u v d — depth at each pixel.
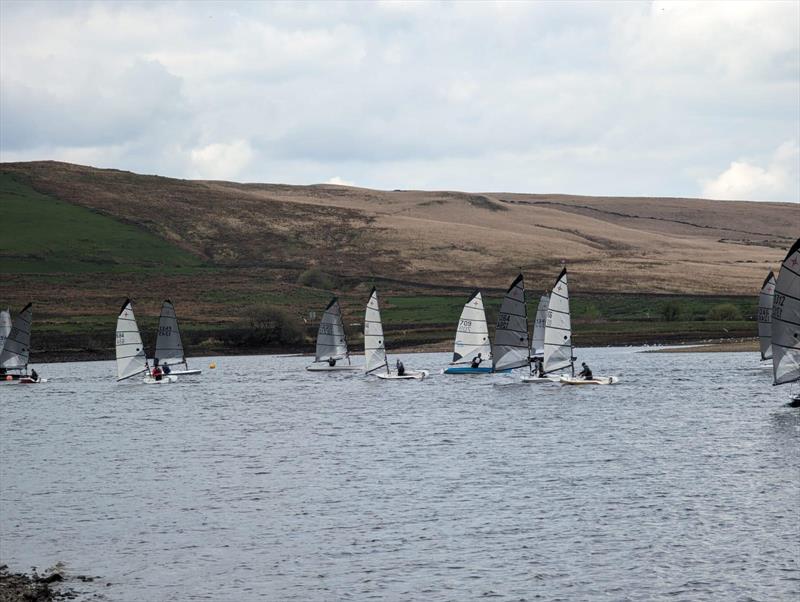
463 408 115.06
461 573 49.34
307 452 86.25
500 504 62.81
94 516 62.78
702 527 55.88
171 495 68.69
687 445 82.38
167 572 50.53
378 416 110.44
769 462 73.50
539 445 85.44
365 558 52.19
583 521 57.97
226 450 88.88
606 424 97.00
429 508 62.38
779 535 53.84
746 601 44.62
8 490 71.75
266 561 52.12
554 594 46.09
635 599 45.22
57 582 49.00
